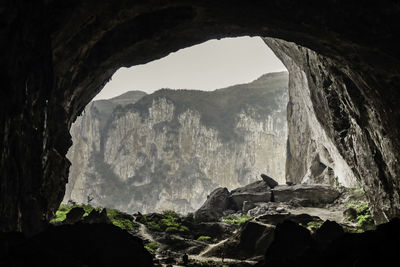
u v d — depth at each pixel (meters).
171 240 23.28
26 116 14.54
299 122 44.03
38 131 15.77
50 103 17.28
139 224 27.52
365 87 20.66
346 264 8.88
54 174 18.66
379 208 23.38
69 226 11.95
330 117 27.47
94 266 11.03
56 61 17.20
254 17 18.42
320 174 39.47
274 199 34.00
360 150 24.70
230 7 17.78
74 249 11.20
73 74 18.84
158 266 16.86
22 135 14.33
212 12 18.34
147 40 19.64
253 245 20.06
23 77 13.74
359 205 29.17
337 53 19.28
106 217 24.31
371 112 21.64
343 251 9.41
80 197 120.12
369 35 16.73
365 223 24.95
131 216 29.53
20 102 13.65
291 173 47.00
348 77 22.12
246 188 36.38
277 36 20.44
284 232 13.53
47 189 18.28
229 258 19.91
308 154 42.03
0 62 12.23
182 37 20.55
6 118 12.77
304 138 43.00
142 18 18.58
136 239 12.38
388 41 16.64
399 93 18.47
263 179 37.25
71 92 19.50
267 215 23.80
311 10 16.78
